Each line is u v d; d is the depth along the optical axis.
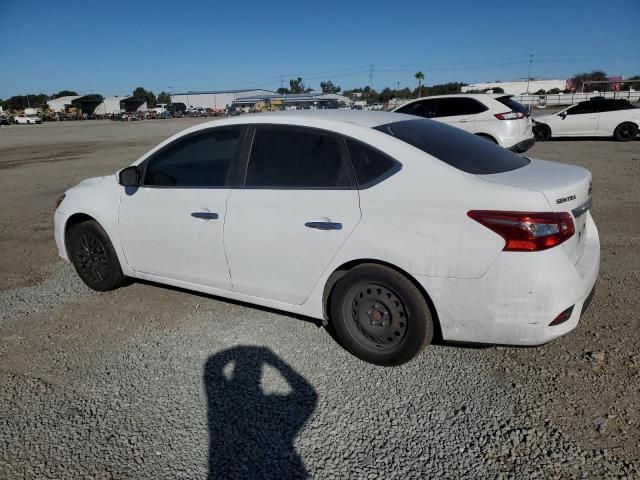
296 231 3.44
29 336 4.02
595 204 7.60
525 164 3.57
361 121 3.52
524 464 2.53
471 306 2.96
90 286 4.86
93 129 43.44
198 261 3.98
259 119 3.75
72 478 2.53
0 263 5.89
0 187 11.76
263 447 2.71
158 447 2.73
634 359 3.36
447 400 3.04
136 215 4.26
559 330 2.90
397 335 3.28
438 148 3.30
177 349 3.73
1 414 3.04
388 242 3.11
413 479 2.46
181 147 4.06
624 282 4.62
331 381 3.27
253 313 4.26
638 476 2.41
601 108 16.41
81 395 3.21
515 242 2.80
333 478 2.49
